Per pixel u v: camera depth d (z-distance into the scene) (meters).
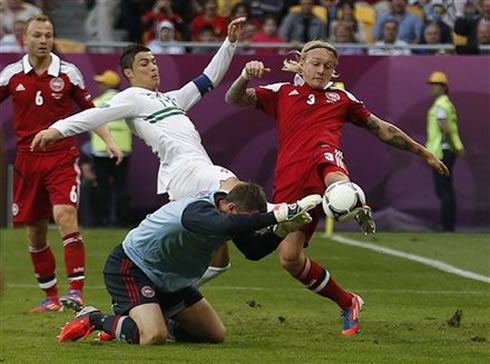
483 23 69.00
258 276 47.59
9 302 39.97
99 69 65.19
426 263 52.06
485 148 65.12
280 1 77.25
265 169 65.81
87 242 59.03
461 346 29.80
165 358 27.09
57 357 27.41
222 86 64.94
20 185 37.78
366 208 27.98
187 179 32.44
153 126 32.84
